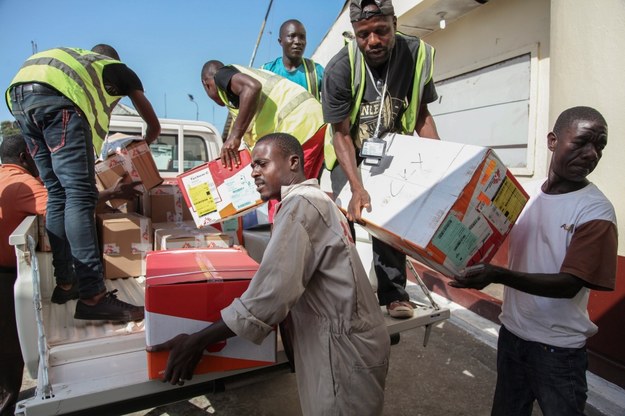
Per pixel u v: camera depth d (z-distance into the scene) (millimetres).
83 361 1521
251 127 2588
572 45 2654
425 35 5250
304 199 1367
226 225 2686
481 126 4570
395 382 2830
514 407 1743
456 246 1493
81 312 1767
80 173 1846
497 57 4262
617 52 2404
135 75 2258
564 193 1538
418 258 1713
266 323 1276
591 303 2666
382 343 1451
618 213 2475
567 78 2695
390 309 2045
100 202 2488
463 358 3109
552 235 1523
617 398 2439
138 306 1870
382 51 1852
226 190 2279
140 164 2604
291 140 1533
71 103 1841
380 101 2041
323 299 1391
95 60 2025
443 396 2676
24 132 1968
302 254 1303
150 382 1417
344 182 2150
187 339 1368
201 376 1486
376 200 1745
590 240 1397
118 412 1420
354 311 1374
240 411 2551
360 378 1362
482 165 1499
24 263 1503
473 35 4551
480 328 3453
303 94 2574
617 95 2418
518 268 1656
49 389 1306
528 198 1616
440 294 4121
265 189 1525
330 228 1387
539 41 3826
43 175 2000
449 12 4547
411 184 1649
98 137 2020
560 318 1525
